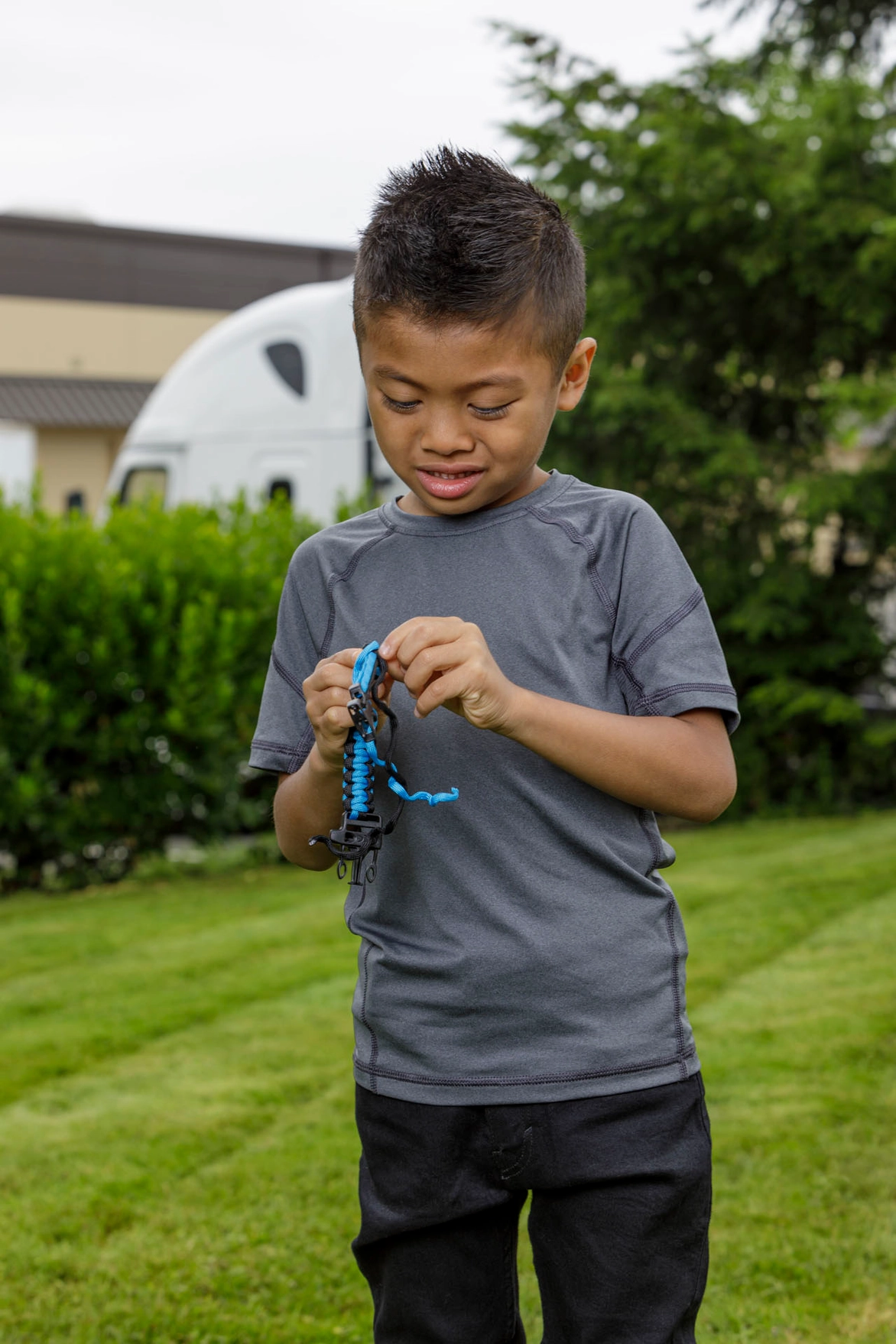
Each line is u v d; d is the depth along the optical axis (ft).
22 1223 8.98
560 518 5.11
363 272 4.71
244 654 20.81
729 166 25.34
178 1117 10.76
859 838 22.81
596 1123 4.84
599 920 4.87
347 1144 10.14
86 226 67.82
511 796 4.88
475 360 4.52
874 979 13.73
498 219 4.59
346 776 4.87
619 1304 4.85
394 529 5.30
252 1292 8.18
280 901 18.57
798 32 24.85
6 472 46.16
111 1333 7.71
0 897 19.90
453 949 4.89
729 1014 12.87
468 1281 5.12
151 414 32.09
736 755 27.50
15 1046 12.48
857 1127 10.12
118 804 20.08
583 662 4.97
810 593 26.71
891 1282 8.01
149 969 14.98
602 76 26.76
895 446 26.78
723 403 29.09
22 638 19.31
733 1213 8.87
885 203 25.88
